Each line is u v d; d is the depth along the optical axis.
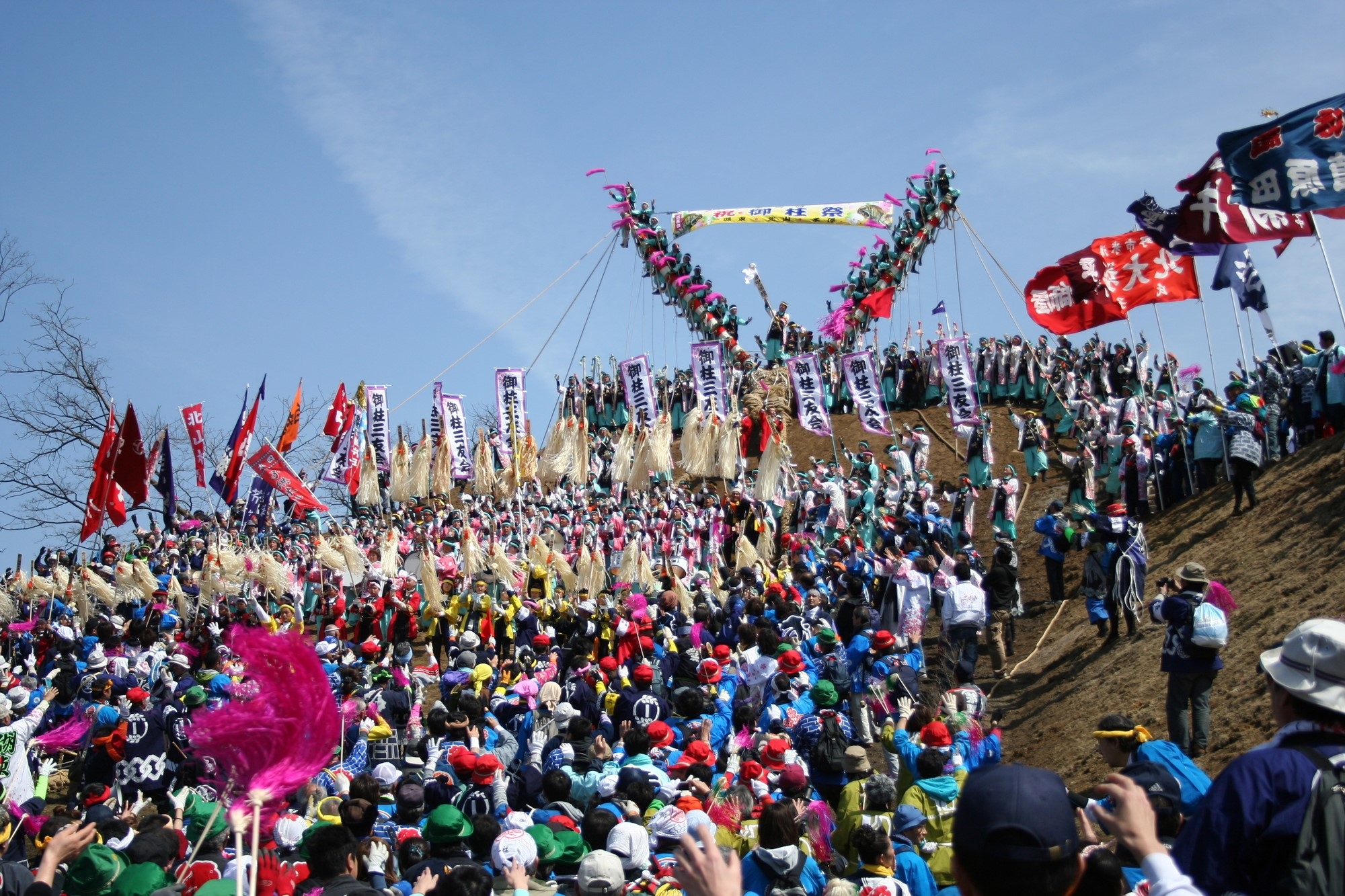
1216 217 17.48
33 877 5.80
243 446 28.33
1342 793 3.81
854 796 9.02
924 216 38.91
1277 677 4.19
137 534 33.97
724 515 27.45
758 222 43.53
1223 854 3.84
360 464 28.53
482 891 6.34
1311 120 14.97
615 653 18.11
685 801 8.59
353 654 20.31
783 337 41.59
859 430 40.66
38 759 12.34
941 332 41.09
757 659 14.24
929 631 23.31
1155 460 23.67
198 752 5.06
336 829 6.73
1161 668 12.39
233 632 5.18
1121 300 23.16
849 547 24.03
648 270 38.78
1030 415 36.31
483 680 16.27
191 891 6.44
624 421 43.97
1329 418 19.58
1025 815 3.20
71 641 20.69
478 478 25.77
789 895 7.11
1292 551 16.39
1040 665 19.03
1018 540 27.97
